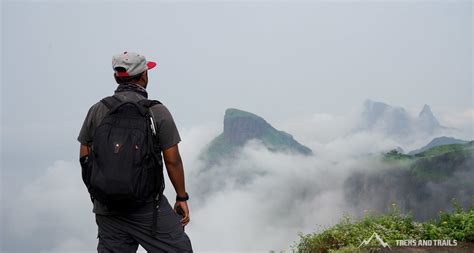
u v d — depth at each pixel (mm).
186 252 2918
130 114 2764
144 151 2678
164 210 2857
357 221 5609
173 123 2836
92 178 2664
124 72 2957
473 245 4824
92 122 2883
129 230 2832
